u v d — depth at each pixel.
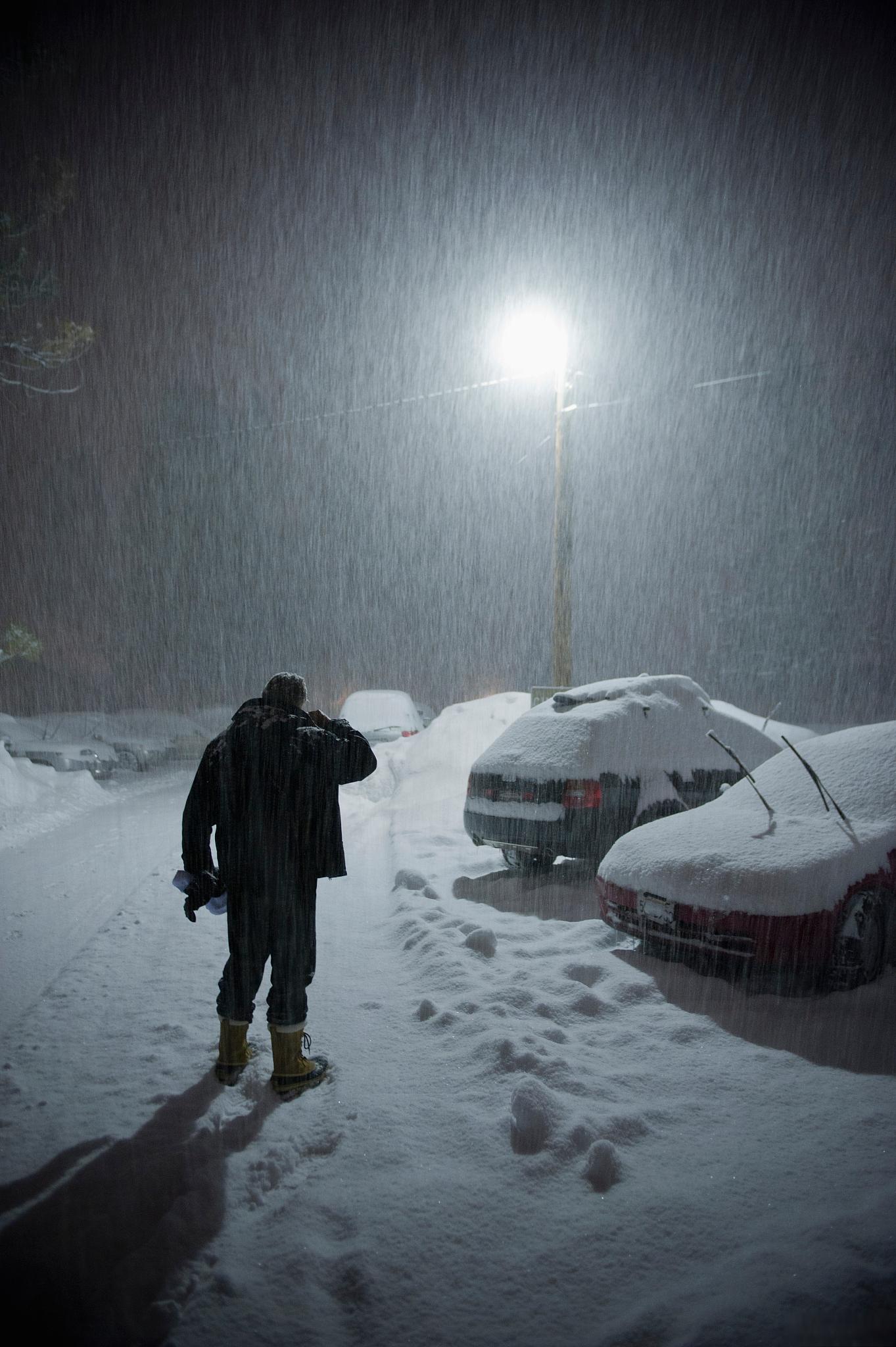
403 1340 2.00
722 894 4.05
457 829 8.22
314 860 3.19
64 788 10.70
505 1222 2.41
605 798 6.08
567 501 12.89
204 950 4.84
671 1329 1.99
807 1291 2.08
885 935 4.25
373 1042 3.61
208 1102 3.07
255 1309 2.09
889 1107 3.02
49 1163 2.67
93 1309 2.08
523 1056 3.32
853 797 4.63
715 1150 2.76
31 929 5.33
